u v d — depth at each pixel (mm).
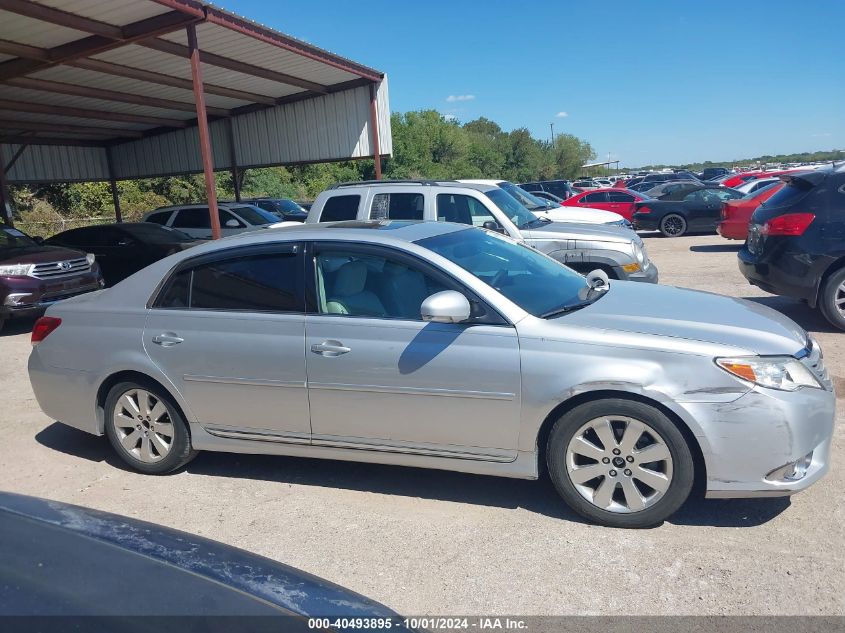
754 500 3865
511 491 4141
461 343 3750
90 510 2396
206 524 3924
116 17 11156
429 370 3787
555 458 3682
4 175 18797
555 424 3654
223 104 19188
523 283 4180
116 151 23312
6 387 7109
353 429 4051
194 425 4461
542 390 3594
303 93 18406
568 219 10812
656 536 3539
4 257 10039
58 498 4375
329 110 18266
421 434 3902
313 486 4375
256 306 4246
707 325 3689
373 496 4184
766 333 3654
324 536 3723
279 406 4184
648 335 3557
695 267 12695
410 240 4148
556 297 4148
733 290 10031
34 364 4922
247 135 20188
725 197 18906
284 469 4672
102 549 2051
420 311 3764
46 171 21500
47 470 4855
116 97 16844
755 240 7961
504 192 9008
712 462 3430
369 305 4020
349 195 8758
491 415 3723
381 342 3896
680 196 19375
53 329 4832
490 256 4418
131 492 4422
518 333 3666
